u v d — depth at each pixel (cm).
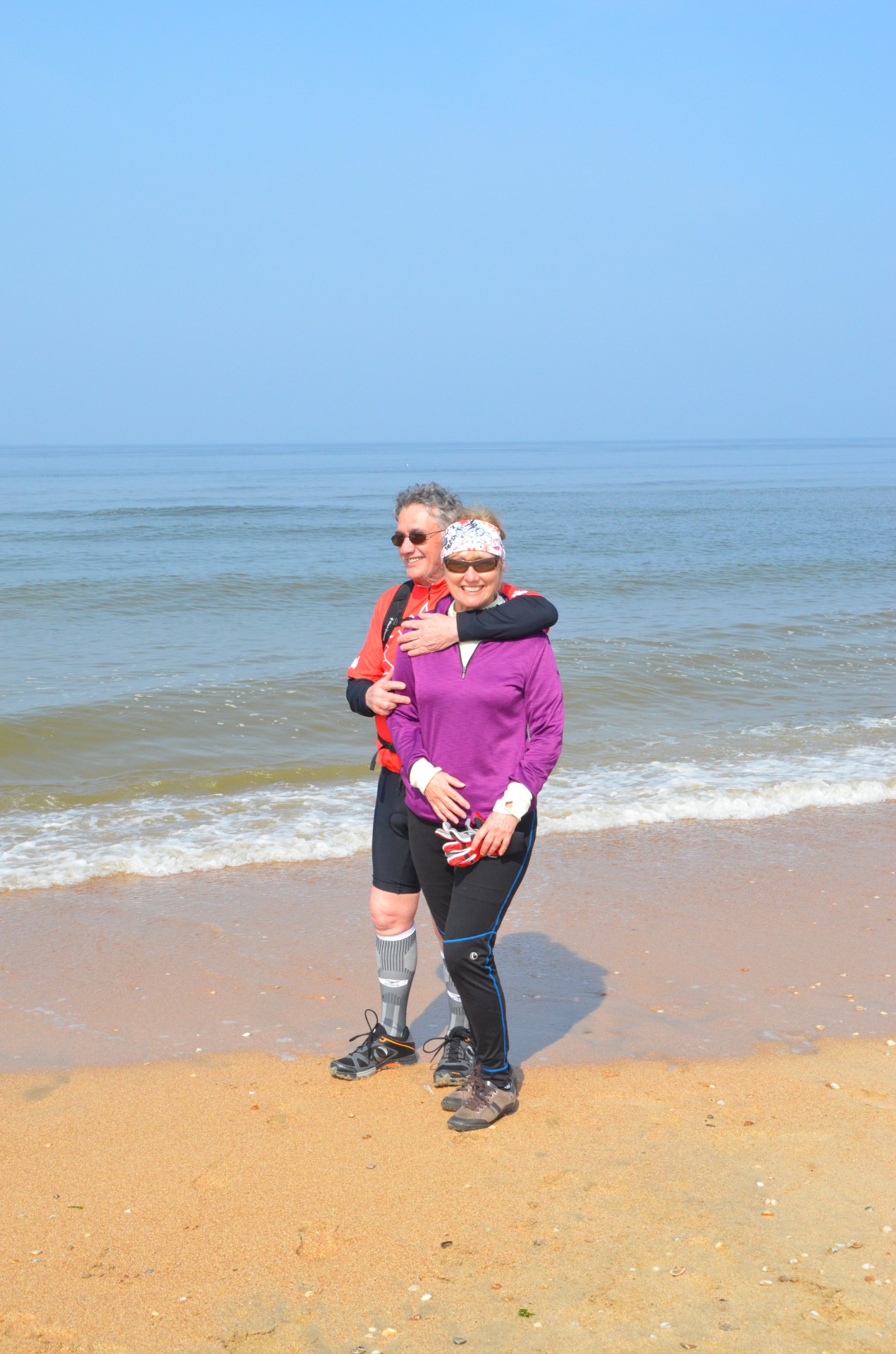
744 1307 243
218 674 1130
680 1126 327
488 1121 326
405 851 351
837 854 622
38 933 493
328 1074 364
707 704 1034
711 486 7369
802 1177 298
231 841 632
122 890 555
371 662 347
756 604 1730
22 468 13662
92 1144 318
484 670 309
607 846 636
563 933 500
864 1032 400
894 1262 259
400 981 362
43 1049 381
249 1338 236
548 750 313
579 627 1462
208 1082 358
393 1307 245
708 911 530
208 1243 269
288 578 1978
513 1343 233
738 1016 413
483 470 12169
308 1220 279
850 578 2100
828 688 1108
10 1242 270
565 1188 292
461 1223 277
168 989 434
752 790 741
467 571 306
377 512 4581
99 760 831
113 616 1598
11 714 915
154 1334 237
